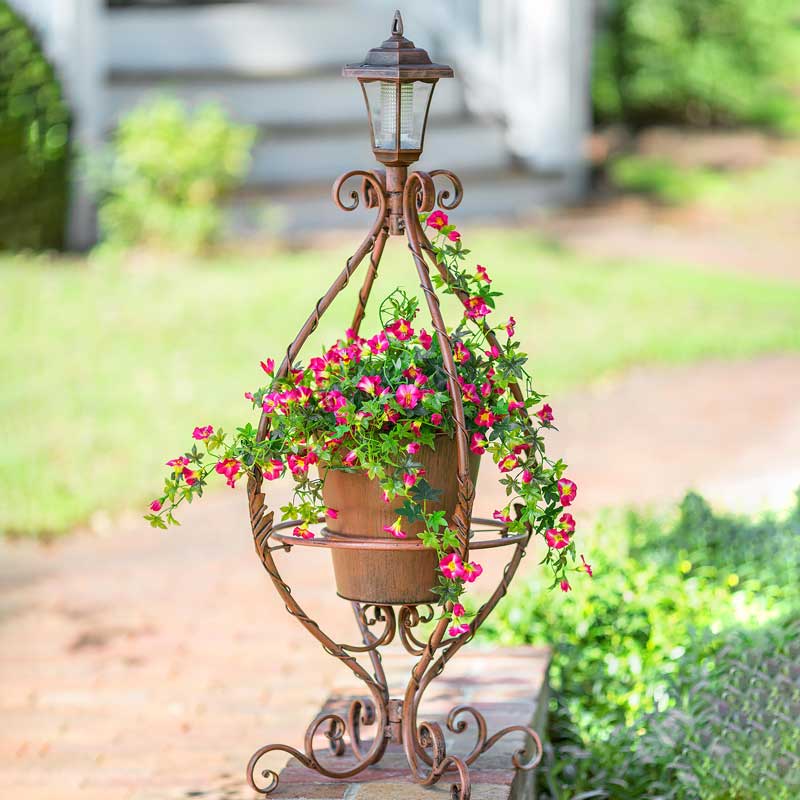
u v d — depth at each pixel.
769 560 5.27
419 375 3.32
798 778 3.96
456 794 3.53
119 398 9.29
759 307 11.92
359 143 14.62
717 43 19.39
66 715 5.25
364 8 15.37
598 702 4.66
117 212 12.88
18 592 6.59
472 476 3.51
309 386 3.42
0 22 12.48
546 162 15.71
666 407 9.50
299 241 13.61
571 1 15.41
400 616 3.63
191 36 14.68
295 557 7.02
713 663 4.36
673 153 18.47
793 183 17.00
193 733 5.08
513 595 5.36
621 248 13.95
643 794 4.23
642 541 5.53
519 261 13.14
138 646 5.91
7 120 12.53
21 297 11.45
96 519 7.55
